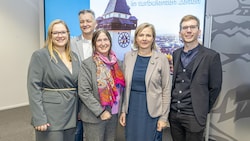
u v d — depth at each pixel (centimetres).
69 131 193
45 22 434
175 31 329
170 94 198
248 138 299
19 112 434
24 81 484
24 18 472
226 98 304
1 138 314
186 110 191
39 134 183
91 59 190
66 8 408
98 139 191
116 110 199
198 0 310
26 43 480
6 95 454
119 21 365
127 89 197
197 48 194
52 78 176
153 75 190
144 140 198
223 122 309
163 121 194
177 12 325
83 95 183
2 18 434
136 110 196
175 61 203
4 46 442
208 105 194
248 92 292
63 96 181
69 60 190
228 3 291
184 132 207
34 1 487
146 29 191
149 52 198
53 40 181
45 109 178
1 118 399
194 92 187
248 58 288
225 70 302
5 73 448
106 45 192
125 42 363
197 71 187
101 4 377
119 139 307
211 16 296
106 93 187
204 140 310
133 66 197
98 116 182
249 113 295
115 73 197
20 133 332
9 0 442
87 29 229
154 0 338
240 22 287
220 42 301
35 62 175
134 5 352
